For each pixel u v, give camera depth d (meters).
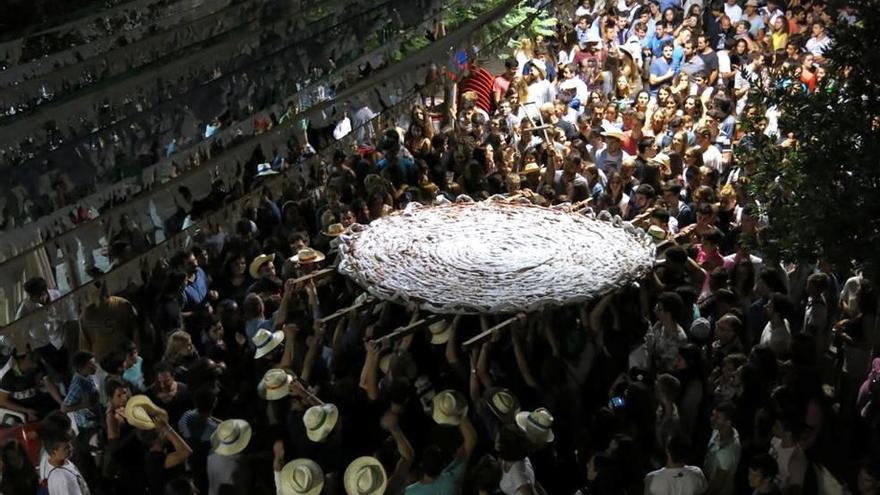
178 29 18.12
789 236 11.16
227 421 10.29
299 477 9.88
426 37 18.94
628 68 22.83
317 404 10.81
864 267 10.69
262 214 15.27
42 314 11.21
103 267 13.41
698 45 22.45
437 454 9.85
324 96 17.23
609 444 10.71
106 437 11.13
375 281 13.11
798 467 10.26
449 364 12.46
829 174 10.84
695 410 11.34
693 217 15.33
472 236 14.30
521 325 12.16
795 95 11.27
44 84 16.28
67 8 18.92
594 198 16.38
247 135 15.86
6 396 11.59
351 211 15.12
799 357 11.38
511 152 17.64
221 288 13.93
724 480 10.23
